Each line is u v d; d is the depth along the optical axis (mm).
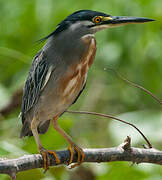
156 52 11828
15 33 12180
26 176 9820
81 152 7293
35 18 11820
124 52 11820
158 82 12250
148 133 11250
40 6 11781
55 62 7973
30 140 10078
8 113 11641
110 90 13453
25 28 11992
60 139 10430
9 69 12016
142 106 12969
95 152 7309
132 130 11258
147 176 10062
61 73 7957
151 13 11398
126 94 13266
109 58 11930
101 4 11625
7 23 12180
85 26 8086
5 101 11594
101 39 11820
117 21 8086
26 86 8562
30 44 12016
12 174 6457
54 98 8070
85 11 8156
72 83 8062
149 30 11477
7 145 8930
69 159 7320
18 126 10234
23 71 11977
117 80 12883
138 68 12203
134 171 10078
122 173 10102
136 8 11500
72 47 7992
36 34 11977
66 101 8180
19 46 12109
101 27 8133
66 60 7957
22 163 6668
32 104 8289
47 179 10062
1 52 10914
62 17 11664
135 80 12445
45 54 8156
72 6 11773
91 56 8234
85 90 13352
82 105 13250
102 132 12633
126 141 7215
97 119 13195
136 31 11625
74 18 8117
